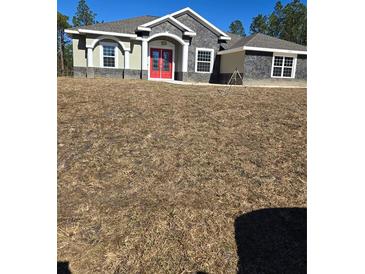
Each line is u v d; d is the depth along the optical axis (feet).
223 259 8.50
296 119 19.45
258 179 12.41
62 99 22.57
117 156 14.21
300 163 13.61
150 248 8.86
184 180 12.30
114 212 10.34
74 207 10.61
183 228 9.62
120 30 52.31
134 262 8.39
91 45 49.57
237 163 13.67
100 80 35.12
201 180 12.31
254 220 10.03
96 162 13.65
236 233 9.45
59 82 30.22
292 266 8.20
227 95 27.68
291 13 135.85
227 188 11.79
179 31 54.70
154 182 12.16
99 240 9.14
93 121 18.34
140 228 9.60
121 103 22.30
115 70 52.34
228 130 17.52
